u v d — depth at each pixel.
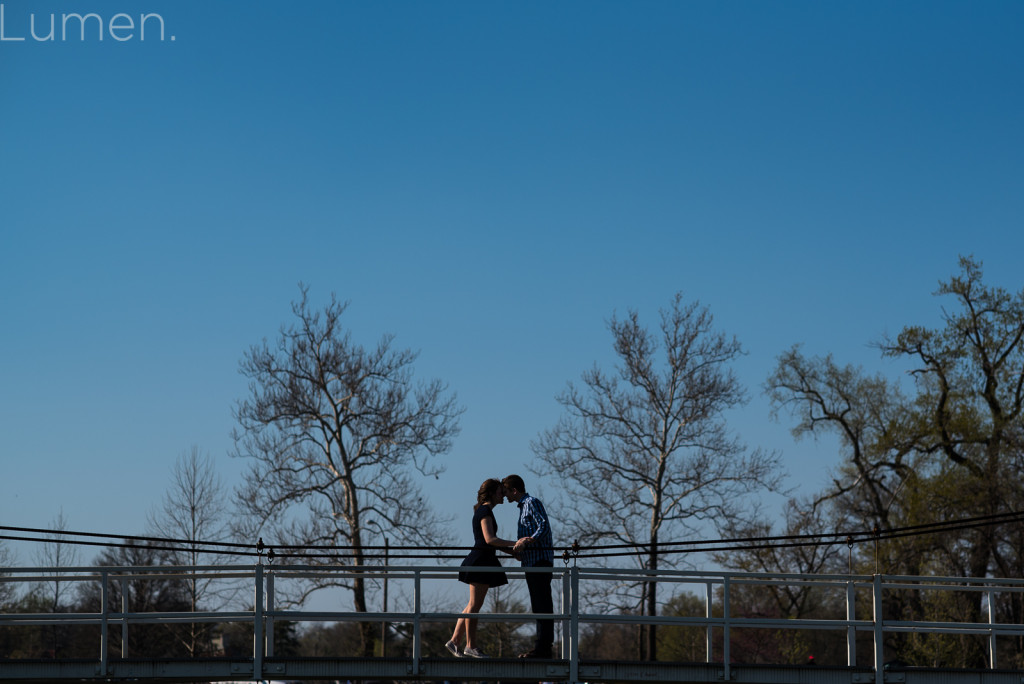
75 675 11.56
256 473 37.84
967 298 35.41
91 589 42.62
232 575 11.69
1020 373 34.59
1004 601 32.81
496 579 11.47
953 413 34.38
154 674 11.59
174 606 40.66
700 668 11.80
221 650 39.41
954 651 33.03
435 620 11.55
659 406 39.03
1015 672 12.41
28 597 40.38
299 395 38.09
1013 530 32.47
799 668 12.02
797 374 40.66
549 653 11.55
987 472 33.28
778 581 12.28
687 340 39.00
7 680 11.50
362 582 36.75
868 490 39.28
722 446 38.03
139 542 38.78
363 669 11.50
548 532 11.47
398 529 37.56
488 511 11.48
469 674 11.48
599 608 37.00
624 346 39.12
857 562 37.50
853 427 40.19
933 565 33.38
